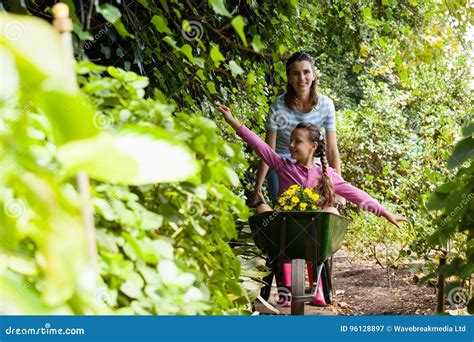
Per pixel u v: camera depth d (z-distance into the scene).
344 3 6.77
